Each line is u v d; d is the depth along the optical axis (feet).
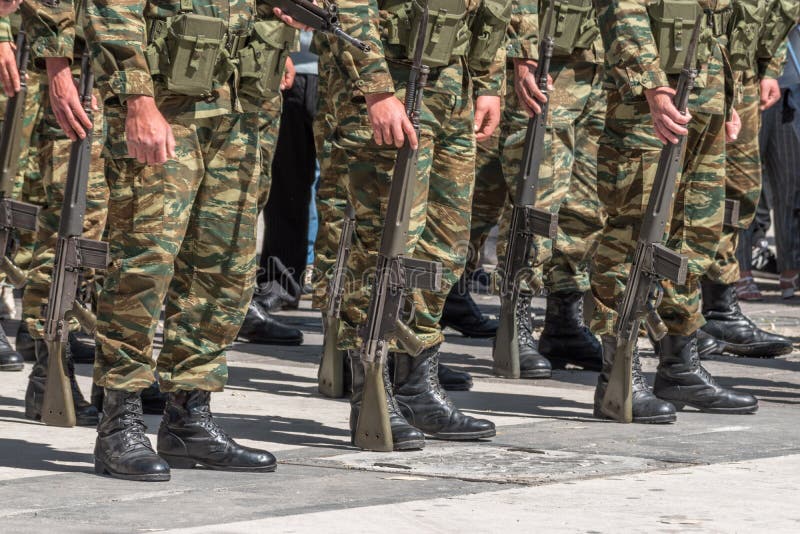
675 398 41.42
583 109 48.67
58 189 38.06
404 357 36.11
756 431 37.70
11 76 38.29
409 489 29.19
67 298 34.68
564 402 42.68
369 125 33.60
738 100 44.93
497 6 34.50
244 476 30.63
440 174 34.94
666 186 38.11
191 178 29.86
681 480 30.40
